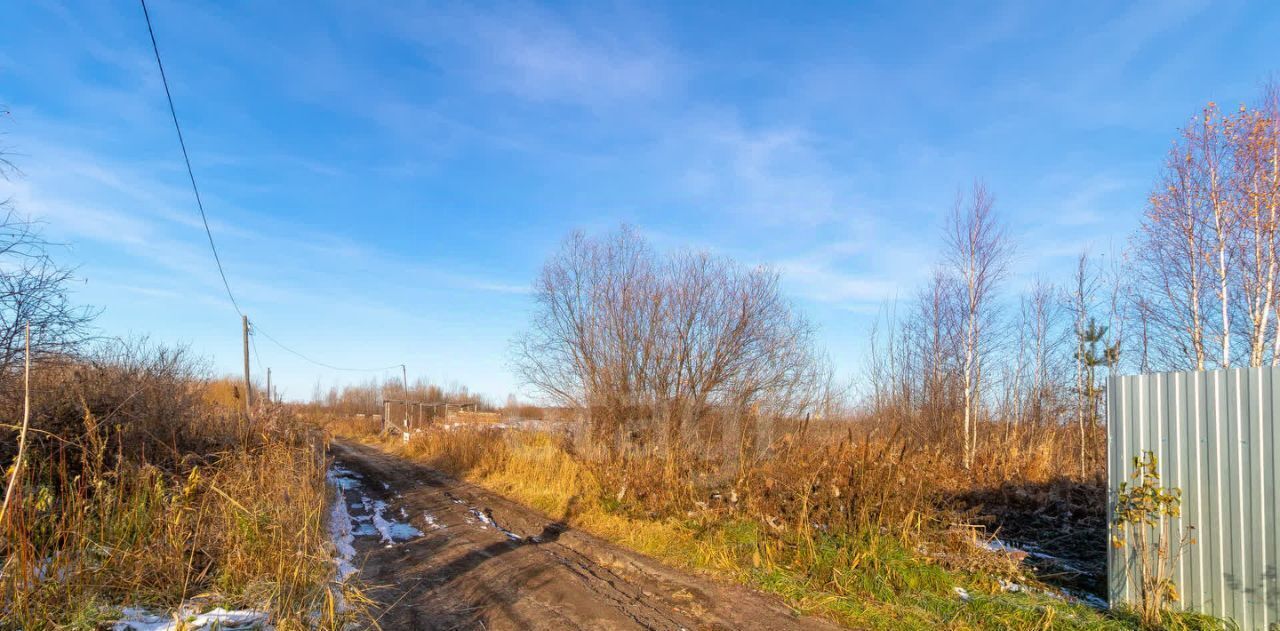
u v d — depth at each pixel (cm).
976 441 1772
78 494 607
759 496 982
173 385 1145
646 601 702
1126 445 629
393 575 810
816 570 762
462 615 652
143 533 633
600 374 1805
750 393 1645
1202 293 1496
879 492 871
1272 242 1322
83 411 795
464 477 1853
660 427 1590
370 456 2611
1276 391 543
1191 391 591
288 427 1557
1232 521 559
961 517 991
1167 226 1552
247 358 2731
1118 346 1977
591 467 1393
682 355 1714
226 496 654
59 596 527
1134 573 614
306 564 631
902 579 716
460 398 5266
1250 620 543
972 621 618
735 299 1745
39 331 902
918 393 2064
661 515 1080
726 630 614
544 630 608
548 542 1009
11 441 754
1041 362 2158
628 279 1841
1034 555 860
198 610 549
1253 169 1365
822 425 1520
